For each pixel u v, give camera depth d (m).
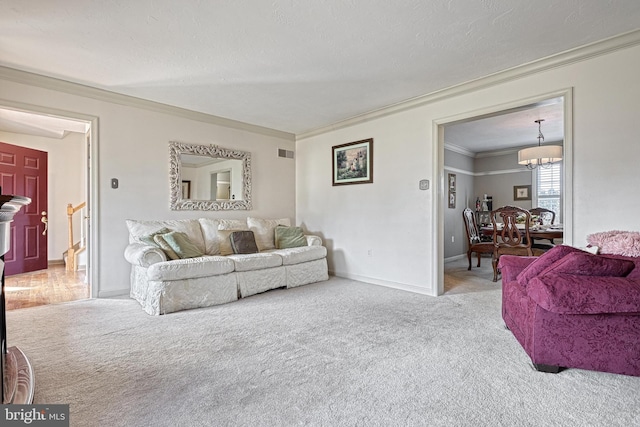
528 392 1.70
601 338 1.82
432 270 3.74
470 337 2.44
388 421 1.47
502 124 5.07
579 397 1.65
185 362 2.05
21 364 1.69
